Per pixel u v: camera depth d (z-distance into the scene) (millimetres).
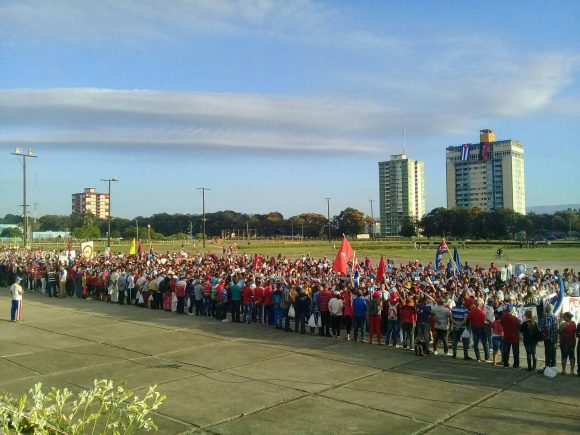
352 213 185250
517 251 79062
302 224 199875
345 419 10148
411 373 13617
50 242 117562
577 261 56281
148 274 27328
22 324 21281
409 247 94625
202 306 23984
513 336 14242
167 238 157625
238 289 21969
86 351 16203
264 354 15836
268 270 29547
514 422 9953
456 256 30797
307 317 20156
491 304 15461
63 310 25422
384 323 18375
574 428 9633
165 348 16672
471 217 142750
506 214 141250
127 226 184875
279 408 10805
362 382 12758
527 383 12695
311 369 14016
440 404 11062
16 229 139625
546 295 19562
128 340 17969
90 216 186375
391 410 10672
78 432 5852
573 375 13492
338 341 17938
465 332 15141
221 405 11008
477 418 10188
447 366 14398
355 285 21266
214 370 13891
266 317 21156
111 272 29359
